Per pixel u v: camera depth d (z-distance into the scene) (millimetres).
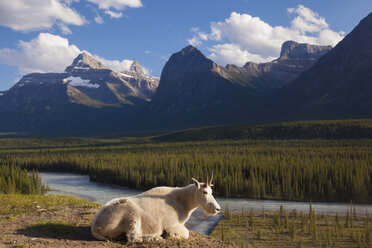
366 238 41812
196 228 48125
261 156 133125
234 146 194250
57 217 12367
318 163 99688
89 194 84375
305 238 42750
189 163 109500
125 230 9234
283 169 95062
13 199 16062
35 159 160250
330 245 39219
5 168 58375
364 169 84812
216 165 105500
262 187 83562
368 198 72688
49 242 8875
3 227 10484
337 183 80500
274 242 40469
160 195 10125
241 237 42656
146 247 8664
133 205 9422
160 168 106688
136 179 95312
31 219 11875
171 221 9812
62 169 147375
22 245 8469
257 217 57531
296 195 82125
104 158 148750
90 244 8773
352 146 168500
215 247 9398
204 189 10008
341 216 58438
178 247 8812
